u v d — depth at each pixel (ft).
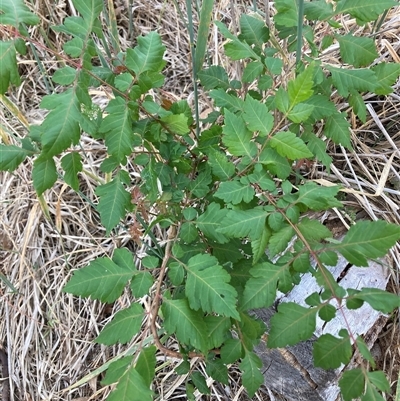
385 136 1.91
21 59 2.40
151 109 1.17
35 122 2.28
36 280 2.12
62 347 2.06
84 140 2.20
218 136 1.34
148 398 0.87
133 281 1.05
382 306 0.89
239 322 1.13
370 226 0.94
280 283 1.01
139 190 1.34
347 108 1.93
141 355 0.94
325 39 1.31
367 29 1.93
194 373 1.37
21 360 2.06
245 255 1.39
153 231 2.04
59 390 2.02
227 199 1.09
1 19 0.94
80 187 2.20
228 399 1.88
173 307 1.00
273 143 1.07
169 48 2.48
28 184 2.20
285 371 1.69
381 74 1.27
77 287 1.01
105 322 2.05
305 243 0.99
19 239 2.18
